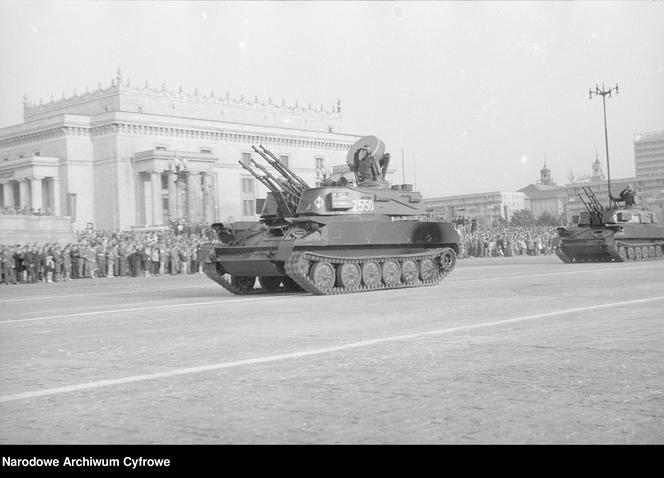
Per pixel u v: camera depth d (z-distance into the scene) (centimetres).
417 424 617
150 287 2988
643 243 4212
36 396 780
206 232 5353
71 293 2684
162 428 629
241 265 2291
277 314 1596
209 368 916
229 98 9525
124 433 616
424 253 2502
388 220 2434
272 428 617
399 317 1444
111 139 8125
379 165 2602
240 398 736
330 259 2206
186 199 7956
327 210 2312
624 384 756
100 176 8244
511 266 3888
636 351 955
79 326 1465
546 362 890
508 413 646
